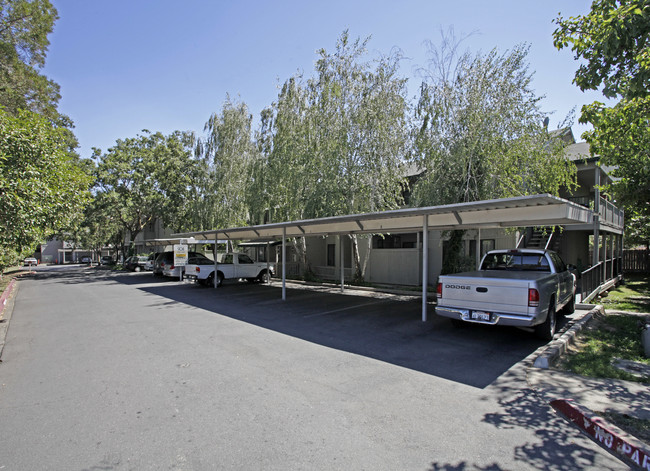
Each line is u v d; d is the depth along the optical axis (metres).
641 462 3.05
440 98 11.96
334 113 15.02
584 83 5.55
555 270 7.93
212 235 17.73
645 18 4.55
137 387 4.83
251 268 18.67
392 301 12.62
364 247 20.67
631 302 11.41
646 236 20.08
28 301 13.88
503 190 11.12
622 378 4.91
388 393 4.57
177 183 26.78
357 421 3.83
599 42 5.02
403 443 3.39
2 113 8.37
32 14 19.80
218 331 8.08
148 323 9.04
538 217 7.64
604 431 3.42
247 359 6.02
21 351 6.71
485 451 3.26
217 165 22.16
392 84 14.22
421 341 7.10
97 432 3.64
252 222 19.95
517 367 5.48
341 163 14.82
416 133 12.69
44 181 9.14
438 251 17.25
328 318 9.52
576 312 9.47
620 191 10.33
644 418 3.70
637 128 7.04
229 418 3.92
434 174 11.98
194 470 3.00
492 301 6.50
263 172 18.38
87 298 14.19
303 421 3.83
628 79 5.09
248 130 21.91
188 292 15.58
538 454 3.22
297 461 3.11
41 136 9.25
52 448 3.36
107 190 27.97
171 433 3.61
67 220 10.66
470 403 4.26
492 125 11.05
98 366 5.73
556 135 11.34
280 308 11.20
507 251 8.57
